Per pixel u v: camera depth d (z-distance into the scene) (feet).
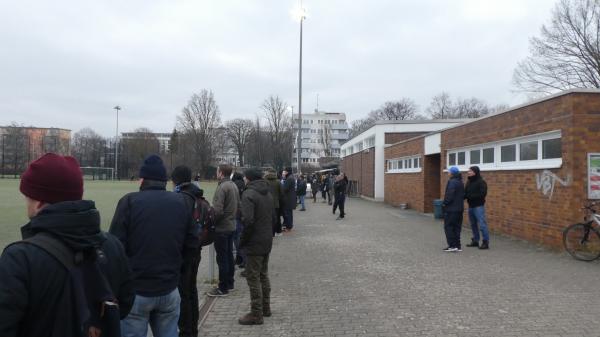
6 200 94.07
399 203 85.87
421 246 37.99
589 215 32.65
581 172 33.22
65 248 6.85
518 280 25.64
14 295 6.26
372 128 114.62
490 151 47.55
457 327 18.10
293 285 25.25
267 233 19.29
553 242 35.68
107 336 7.29
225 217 23.36
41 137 307.37
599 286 24.13
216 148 271.49
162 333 12.47
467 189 36.83
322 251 36.04
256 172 19.67
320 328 18.28
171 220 12.30
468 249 36.19
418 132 109.19
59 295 6.63
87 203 7.24
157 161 12.84
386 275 27.37
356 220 59.93
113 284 8.02
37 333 6.53
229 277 24.48
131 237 11.98
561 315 19.39
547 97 36.17
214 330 18.29
